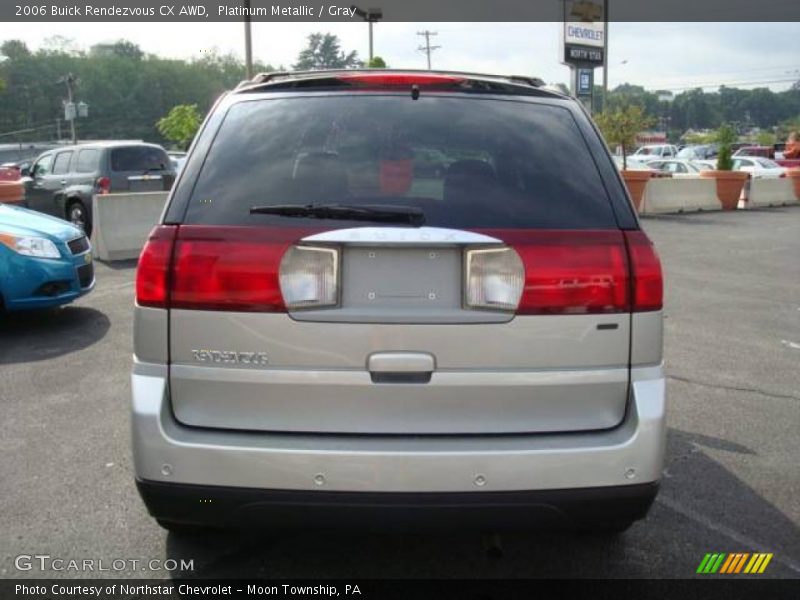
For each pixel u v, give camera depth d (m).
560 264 2.54
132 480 3.90
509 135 2.83
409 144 2.79
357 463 2.46
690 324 7.64
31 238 6.78
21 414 4.85
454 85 3.01
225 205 2.61
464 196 2.64
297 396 2.53
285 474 2.47
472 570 3.13
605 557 3.23
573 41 23.83
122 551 3.23
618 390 2.60
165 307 2.55
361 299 2.53
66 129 75.81
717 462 4.23
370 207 2.56
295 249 2.51
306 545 3.29
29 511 3.57
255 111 2.89
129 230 11.19
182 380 2.56
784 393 5.45
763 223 18.14
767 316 8.02
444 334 2.51
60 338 6.71
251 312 2.51
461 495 2.48
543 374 2.54
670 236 15.38
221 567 3.12
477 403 2.54
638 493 2.55
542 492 2.49
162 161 14.61
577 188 2.69
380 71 3.12
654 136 65.56
